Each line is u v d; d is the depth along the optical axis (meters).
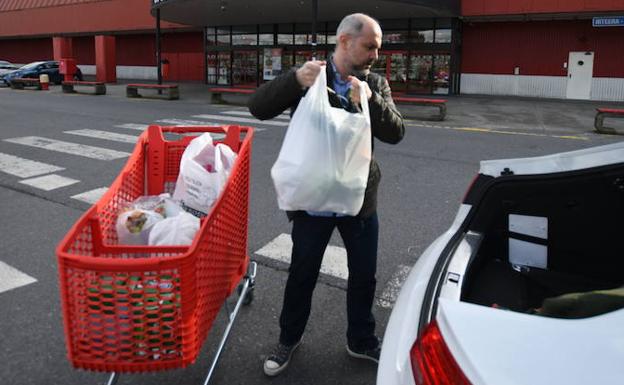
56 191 6.79
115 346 2.24
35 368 2.96
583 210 2.54
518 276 2.53
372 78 2.64
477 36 25.73
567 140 11.65
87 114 15.61
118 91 25.86
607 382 1.11
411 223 5.56
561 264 2.64
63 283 2.17
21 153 9.30
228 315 3.07
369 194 2.74
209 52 31.25
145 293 2.20
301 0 20.19
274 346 3.21
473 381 1.20
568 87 24.36
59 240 5.03
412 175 7.74
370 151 2.44
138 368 2.26
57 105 18.41
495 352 1.24
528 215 2.62
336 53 2.58
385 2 20.06
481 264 2.58
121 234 2.65
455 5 23.09
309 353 3.14
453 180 7.45
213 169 2.98
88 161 8.64
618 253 2.52
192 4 21.70
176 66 35.56
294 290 2.85
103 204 2.69
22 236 5.12
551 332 1.28
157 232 2.60
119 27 35.22
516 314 1.38
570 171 2.50
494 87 25.80
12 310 3.62
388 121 2.56
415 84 25.23
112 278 2.17
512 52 25.22
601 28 23.38
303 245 2.73
